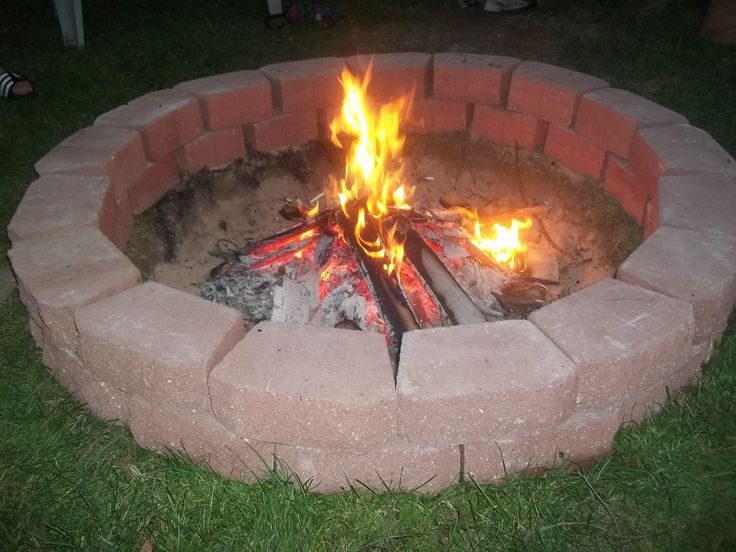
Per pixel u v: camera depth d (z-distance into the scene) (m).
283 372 2.21
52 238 2.81
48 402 2.67
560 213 3.92
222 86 3.91
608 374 2.25
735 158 3.80
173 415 2.38
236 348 2.30
